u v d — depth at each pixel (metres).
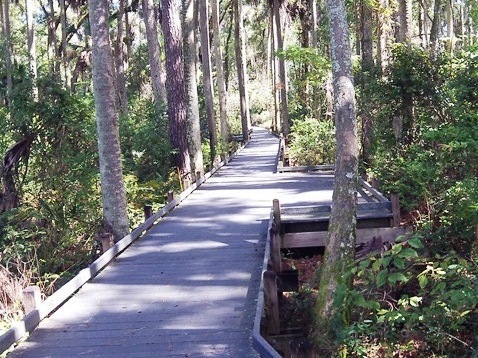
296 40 40.03
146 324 6.37
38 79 12.28
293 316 7.96
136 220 13.63
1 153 12.62
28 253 10.55
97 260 8.31
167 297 7.25
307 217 10.84
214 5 27.78
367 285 6.84
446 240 8.27
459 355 6.34
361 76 16.14
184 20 19.12
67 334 6.18
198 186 16.86
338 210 7.44
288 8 30.70
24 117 12.06
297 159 22.05
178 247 9.77
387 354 6.37
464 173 9.24
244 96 35.16
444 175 9.96
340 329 6.67
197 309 6.77
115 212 10.35
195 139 18.89
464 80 10.02
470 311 6.08
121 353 5.64
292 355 4.60
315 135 22.02
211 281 7.82
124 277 8.20
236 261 8.75
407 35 16.34
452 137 8.67
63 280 9.88
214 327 6.20
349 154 7.52
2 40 26.16
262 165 22.50
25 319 5.95
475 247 8.09
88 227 12.34
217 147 24.88
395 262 5.24
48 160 12.61
